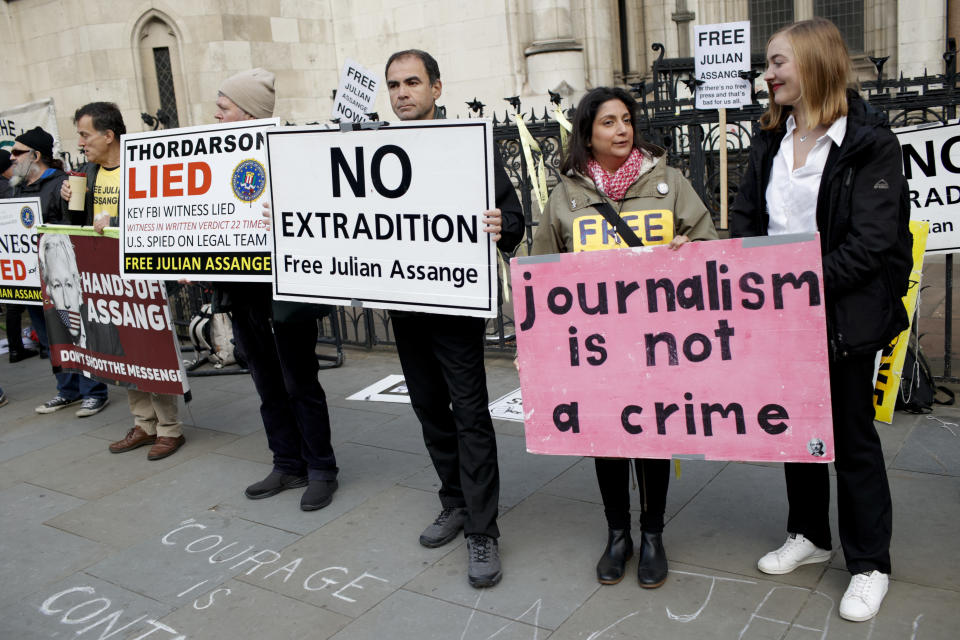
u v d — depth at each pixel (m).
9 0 11.77
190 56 11.34
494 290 2.96
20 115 9.12
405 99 3.12
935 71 11.92
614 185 2.74
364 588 3.07
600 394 2.74
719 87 4.73
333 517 3.70
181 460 4.60
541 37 11.70
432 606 2.91
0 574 3.41
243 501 3.97
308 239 3.33
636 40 14.82
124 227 4.07
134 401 4.78
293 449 4.02
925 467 3.63
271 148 3.32
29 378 6.76
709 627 2.63
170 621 2.96
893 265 2.47
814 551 2.93
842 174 2.45
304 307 3.48
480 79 12.08
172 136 3.80
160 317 4.29
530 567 3.11
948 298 4.61
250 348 3.86
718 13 14.18
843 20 13.27
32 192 5.57
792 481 2.86
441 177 2.99
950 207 4.11
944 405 4.35
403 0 12.28
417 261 3.09
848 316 2.47
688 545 3.16
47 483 4.41
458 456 3.27
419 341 3.21
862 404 2.55
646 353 2.67
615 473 2.87
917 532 3.08
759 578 2.88
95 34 11.30
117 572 3.36
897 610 2.61
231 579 3.22
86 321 4.71
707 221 2.72
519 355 2.80
